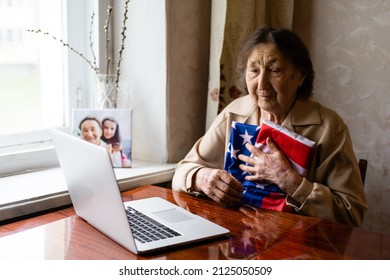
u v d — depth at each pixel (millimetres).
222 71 1839
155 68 1838
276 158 1419
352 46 1883
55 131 1216
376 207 1911
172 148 1875
